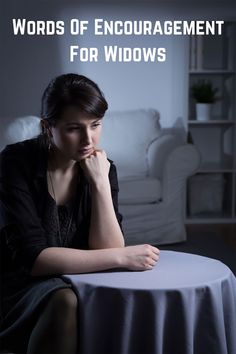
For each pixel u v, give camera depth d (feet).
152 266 4.74
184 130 14.85
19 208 4.75
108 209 4.98
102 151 5.16
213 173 15.65
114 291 4.19
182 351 4.28
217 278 4.50
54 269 4.56
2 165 4.93
